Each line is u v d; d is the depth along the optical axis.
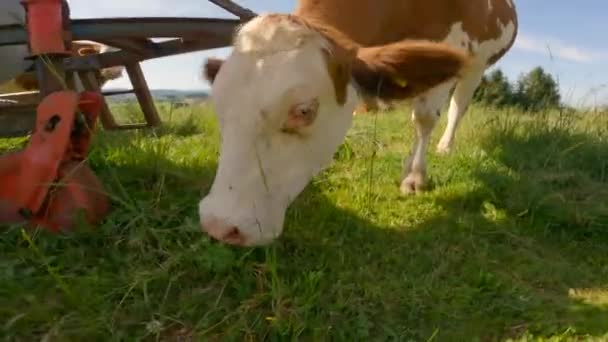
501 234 1.66
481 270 1.42
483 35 2.16
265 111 1.20
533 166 2.20
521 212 1.78
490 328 1.22
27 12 1.45
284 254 1.42
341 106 1.34
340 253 1.44
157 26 1.56
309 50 1.26
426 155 2.18
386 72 1.35
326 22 1.51
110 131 2.31
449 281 1.40
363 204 1.78
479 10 2.04
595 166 2.21
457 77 1.42
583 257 1.59
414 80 1.38
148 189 1.69
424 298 1.30
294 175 1.28
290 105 1.22
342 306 1.23
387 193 1.93
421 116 1.93
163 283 1.25
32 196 1.37
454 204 1.87
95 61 1.71
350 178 2.03
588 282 1.44
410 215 1.75
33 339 1.08
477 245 1.60
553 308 1.30
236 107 1.21
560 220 1.74
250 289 1.25
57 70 1.47
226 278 1.27
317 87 1.26
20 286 1.18
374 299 1.28
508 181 1.98
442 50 1.34
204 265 1.29
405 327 1.21
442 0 1.85
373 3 1.60
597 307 1.31
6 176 1.39
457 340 1.17
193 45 1.77
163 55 1.78
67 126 1.37
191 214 1.49
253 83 1.21
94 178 1.47
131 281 1.23
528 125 2.64
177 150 2.08
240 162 1.21
